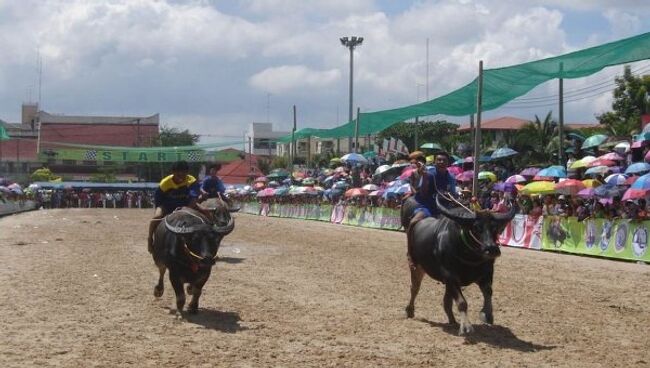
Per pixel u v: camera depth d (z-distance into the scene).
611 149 32.91
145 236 30.00
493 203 28.23
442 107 30.81
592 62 20.61
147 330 10.69
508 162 38.44
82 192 79.62
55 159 83.31
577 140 37.66
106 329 10.70
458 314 12.21
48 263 19.25
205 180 17.28
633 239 20.86
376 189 40.00
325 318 11.80
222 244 26.16
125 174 98.06
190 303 11.95
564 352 9.56
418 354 9.35
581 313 12.49
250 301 13.39
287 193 52.31
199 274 11.64
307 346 9.77
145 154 83.44
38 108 129.00
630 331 11.02
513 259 21.44
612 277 17.33
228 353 9.30
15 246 24.58
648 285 16.00
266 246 25.44
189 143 100.25
